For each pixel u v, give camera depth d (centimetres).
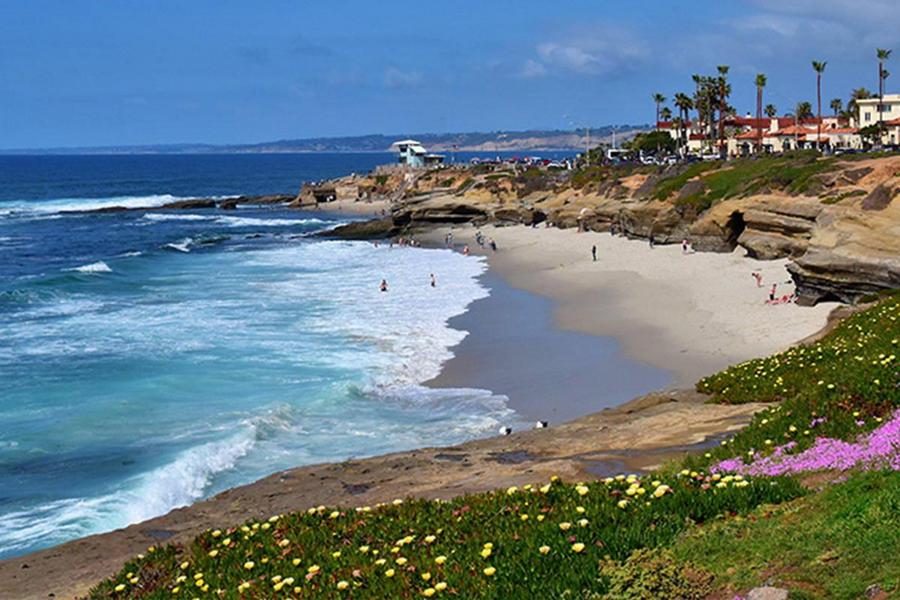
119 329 4391
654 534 980
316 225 11900
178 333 4284
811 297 4388
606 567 916
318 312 4891
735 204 6438
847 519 953
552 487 1212
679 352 3766
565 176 10981
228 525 1575
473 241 8888
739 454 1519
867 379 1683
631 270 6222
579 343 4025
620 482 1219
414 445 2634
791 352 2506
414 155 16762
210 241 9475
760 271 5556
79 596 1267
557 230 9156
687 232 7162
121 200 16712
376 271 6800
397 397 3180
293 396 3162
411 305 5131
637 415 2241
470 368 3603
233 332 4312
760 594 820
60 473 2434
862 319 2786
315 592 970
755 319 4241
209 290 5769
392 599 918
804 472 1253
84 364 3653
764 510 1051
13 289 5712
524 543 997
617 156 15138
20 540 1994
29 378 3431
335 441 2686
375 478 1839
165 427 2822
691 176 8062
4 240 9875
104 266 6894
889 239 4203
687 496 1089
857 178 5897
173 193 19800
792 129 13088
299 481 1872
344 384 3288
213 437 2705
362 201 15512
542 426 2441
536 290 5659
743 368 2495
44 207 14988
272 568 1077
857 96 14600
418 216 10488
